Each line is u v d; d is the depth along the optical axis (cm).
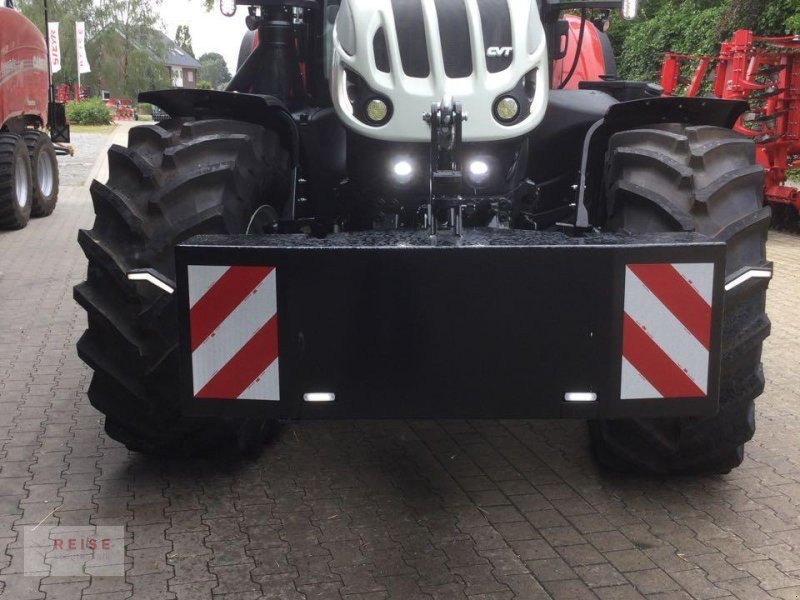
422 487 362
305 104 448
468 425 432
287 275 268
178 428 350
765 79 1015
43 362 535
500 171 362
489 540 319
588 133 361
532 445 406
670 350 269
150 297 322
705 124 353
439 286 266
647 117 354
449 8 339
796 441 411
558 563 303
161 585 289
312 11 434
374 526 330
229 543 316
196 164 334
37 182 1116
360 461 389
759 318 318
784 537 320
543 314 267
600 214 375
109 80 7069
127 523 330
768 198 1017
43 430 423
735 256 310
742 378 325
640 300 266
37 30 1155
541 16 439
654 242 269
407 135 345
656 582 291
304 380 274
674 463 349
